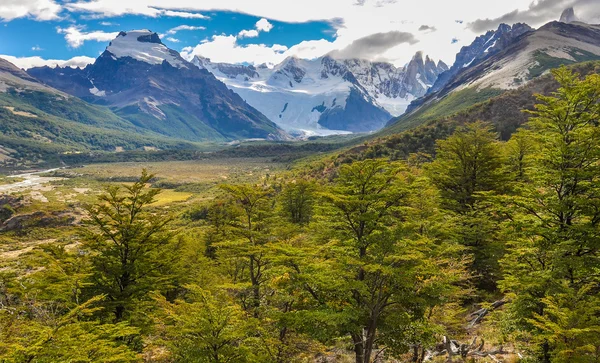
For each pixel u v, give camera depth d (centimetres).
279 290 1969
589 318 1405
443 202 3378
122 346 1501
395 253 1689
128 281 2262
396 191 1766
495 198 2172
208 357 1404
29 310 1680
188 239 3766
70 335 1238
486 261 2753
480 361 2003
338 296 1862
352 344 1811
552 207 1780
